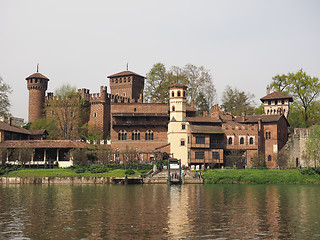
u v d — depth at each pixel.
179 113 103.56
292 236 35.94
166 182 84.75
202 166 98.31
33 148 96.94
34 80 132.00
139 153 99.69
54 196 61.59
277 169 96.44
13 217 44.00
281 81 126.19
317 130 91.00
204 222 41.47
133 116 109.88
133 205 52.50
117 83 139.38
